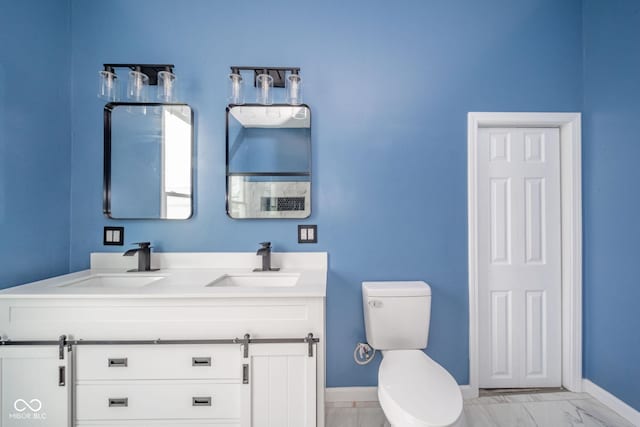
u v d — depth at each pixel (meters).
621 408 1.53
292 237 1.70
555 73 1.74
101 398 1.12
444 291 1.71
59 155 1.58
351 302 1.70
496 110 1.72
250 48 1.69
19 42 1.35
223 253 1.68
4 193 1.29
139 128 1.68
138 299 1.12
